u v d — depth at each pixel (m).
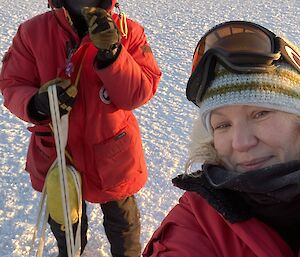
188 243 0.66
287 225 0.64
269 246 0.61
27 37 1.18
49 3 1.19
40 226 1.56
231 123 0.63
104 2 1.17
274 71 0.61
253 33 0.63
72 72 1.16
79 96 1.17
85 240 1.43
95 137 1.19
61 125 1.08
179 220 0.69
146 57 1.21
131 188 1.26
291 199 0.60
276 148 0.61
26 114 1.12
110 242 1.36
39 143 1.23
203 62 0.63
